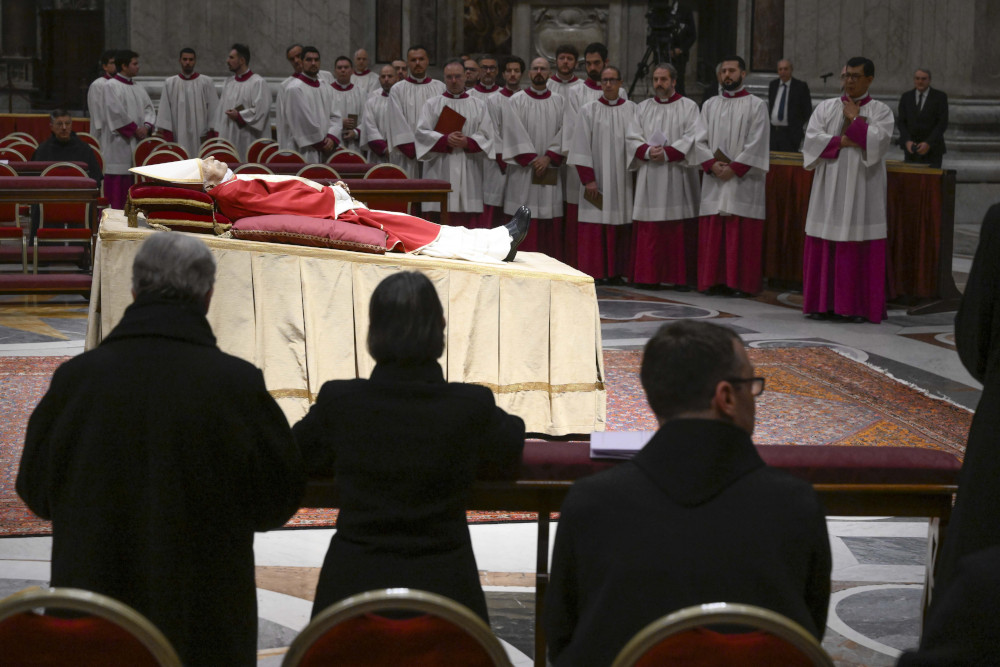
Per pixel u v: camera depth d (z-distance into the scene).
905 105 15.79
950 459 3.89
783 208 12.98
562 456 3.81
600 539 2.70
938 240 11.76
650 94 20.89
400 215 7.53
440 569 3.32
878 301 11.31
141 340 3.28
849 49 19.69
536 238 13.89
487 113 13.72
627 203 13.28
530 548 5.66
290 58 16.95
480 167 14.00
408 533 3.34
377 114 15.34
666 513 2.67
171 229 7.10
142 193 7.02
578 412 7.32
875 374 9.16
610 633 2.63
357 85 17.61
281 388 7.03
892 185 12.00
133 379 3.23
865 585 5.23
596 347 7.34
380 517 3.32
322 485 3.70
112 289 6.89
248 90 18.38
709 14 21.34
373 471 3.34
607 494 2.73
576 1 21.03
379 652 2.56
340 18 20.86
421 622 2.55
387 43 21.80
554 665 2.93
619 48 21.03
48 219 12.02
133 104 18.22
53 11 26.72
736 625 2.57
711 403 2.76
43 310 11.22
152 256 3.36
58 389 3.28
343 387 3.47
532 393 7.26
